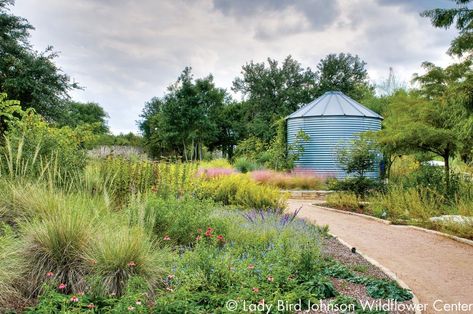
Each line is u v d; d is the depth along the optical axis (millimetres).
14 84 24203
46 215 6531
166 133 40375
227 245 6926
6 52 25156
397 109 17781
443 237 10414
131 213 7273
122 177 10000
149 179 10602
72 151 10445
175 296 4902
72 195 7574
